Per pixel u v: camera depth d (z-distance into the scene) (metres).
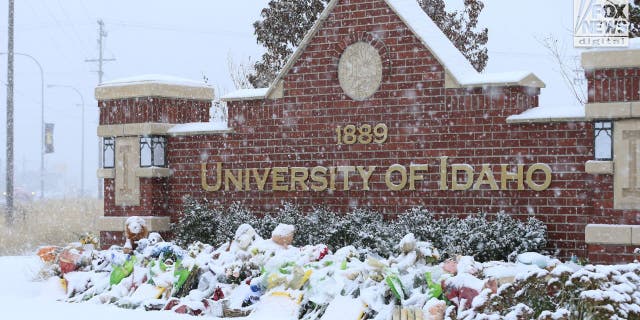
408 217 19.55
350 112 20.83
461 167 19.34
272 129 21.98
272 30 32.38
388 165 20.30
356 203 20.72
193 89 24.53
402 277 14.29
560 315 11.70
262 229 21.34
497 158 18.97
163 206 23.83
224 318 14.72
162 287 16.27
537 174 18.50
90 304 16.38
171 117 24.09
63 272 18.36
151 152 23.72
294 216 21.25
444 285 13.50
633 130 17.00
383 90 20.39
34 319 14.89
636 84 16.94
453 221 19.14
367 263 14.88
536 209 18.50
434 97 19.75
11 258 24.06
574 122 18.11
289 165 21.70
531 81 19.19
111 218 24.23
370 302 13.96
